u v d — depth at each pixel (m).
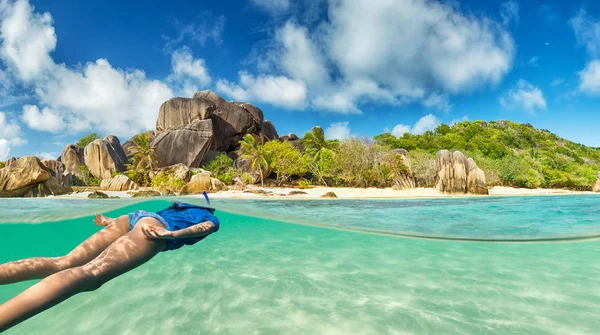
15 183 24.05
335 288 3.35
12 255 5.98
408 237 5.73
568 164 56.78
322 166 45.75
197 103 53.50
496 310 2.68
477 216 7.36
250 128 58.06
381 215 7.45
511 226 6.00
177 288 3.45
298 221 6.80
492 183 43.00
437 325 2.42
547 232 5.49
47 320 2.71
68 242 6.61
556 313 2.60
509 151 62.34
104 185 34.06
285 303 2.95
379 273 3.87
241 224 8.14
